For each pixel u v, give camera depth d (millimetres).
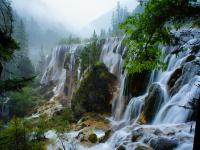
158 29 5422
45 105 48906
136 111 26562
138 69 6590
